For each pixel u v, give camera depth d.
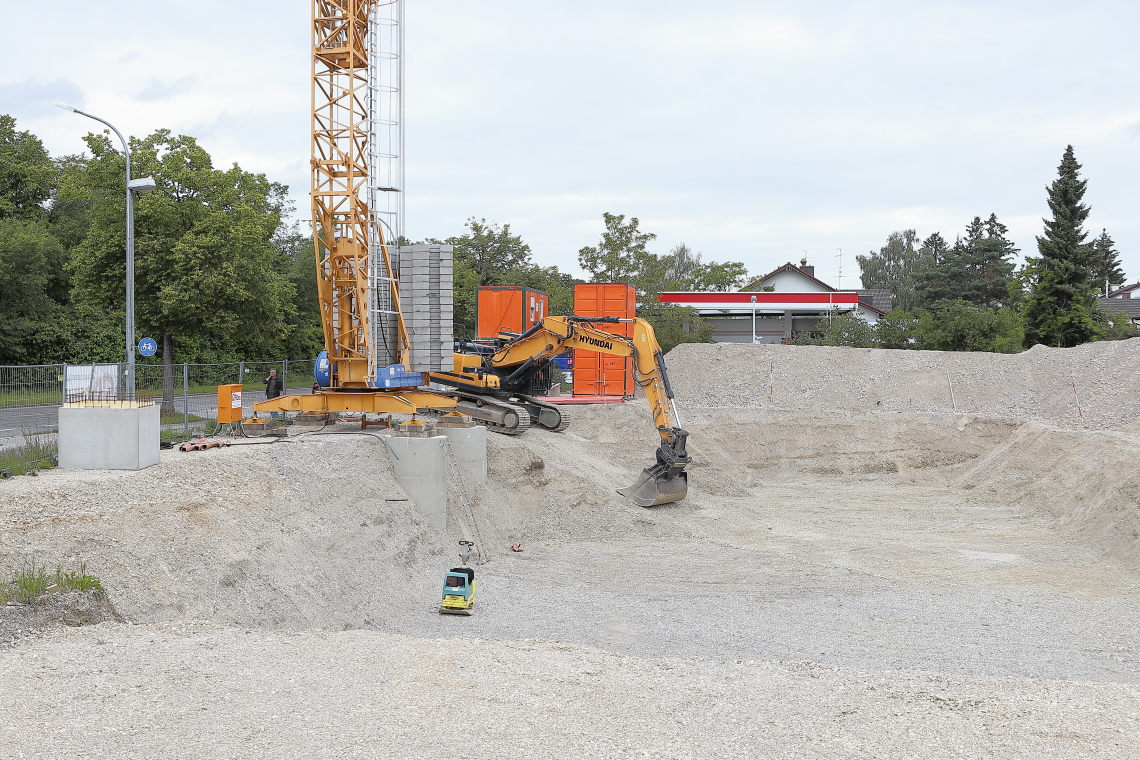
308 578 12.63
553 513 19.89
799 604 14.14
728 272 75.56
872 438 30.20
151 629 9.44
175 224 29.53
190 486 13.05
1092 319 46.72
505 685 8.10
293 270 61.16
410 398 20.53
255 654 8.73
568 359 42.66
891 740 6.95
